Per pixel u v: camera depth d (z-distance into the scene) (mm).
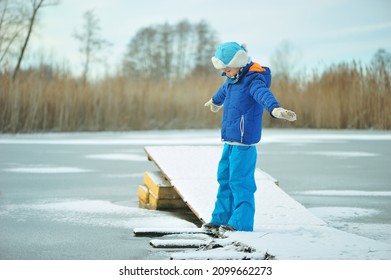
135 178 8609
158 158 6676
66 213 5895
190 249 4527
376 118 20812
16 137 17281
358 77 21250
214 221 5016
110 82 20938
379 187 7863
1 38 23969
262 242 4445
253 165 4930
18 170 9445
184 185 5875
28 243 4672
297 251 4211
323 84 22078
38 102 19125
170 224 5414
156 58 51312
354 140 16188
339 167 10055
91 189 7555
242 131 4867
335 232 4789
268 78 4996
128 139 16266
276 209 5445
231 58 4895
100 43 35281
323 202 6730
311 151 12969
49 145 14305
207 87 22172
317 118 21641
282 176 8922
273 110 4531
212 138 16578
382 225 5488
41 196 6957
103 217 5715
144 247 4574
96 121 20016
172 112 21656
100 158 11352
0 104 18625
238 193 4859
